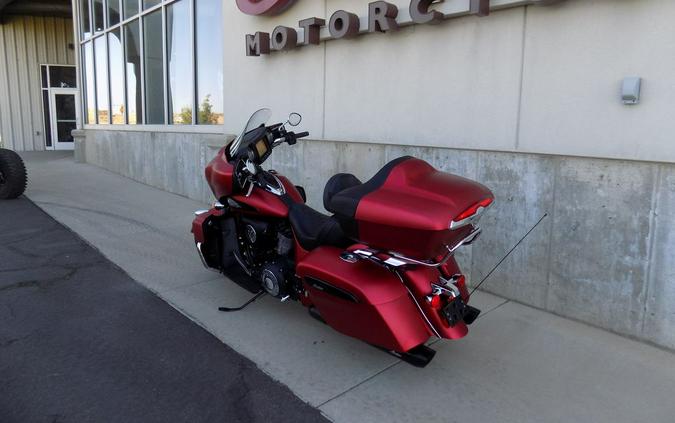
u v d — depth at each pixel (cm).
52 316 387
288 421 270
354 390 298
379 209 267
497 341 357
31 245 565
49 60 1741
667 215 338
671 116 334
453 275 309
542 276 404
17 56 1694
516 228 416
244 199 373
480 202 273
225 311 398
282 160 632
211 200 792
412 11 448
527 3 392
